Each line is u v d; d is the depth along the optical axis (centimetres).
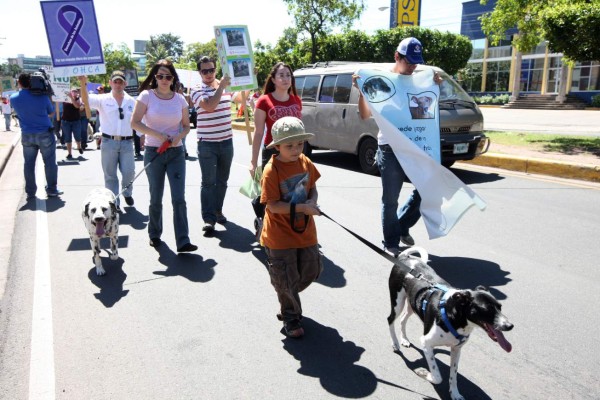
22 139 802
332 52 2753
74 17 675
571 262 515
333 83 1077
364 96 519
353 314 413
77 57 686
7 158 1345
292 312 373
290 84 546
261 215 582
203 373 329
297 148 348
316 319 405
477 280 475
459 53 3095
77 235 630
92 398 303
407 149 502
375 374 329
